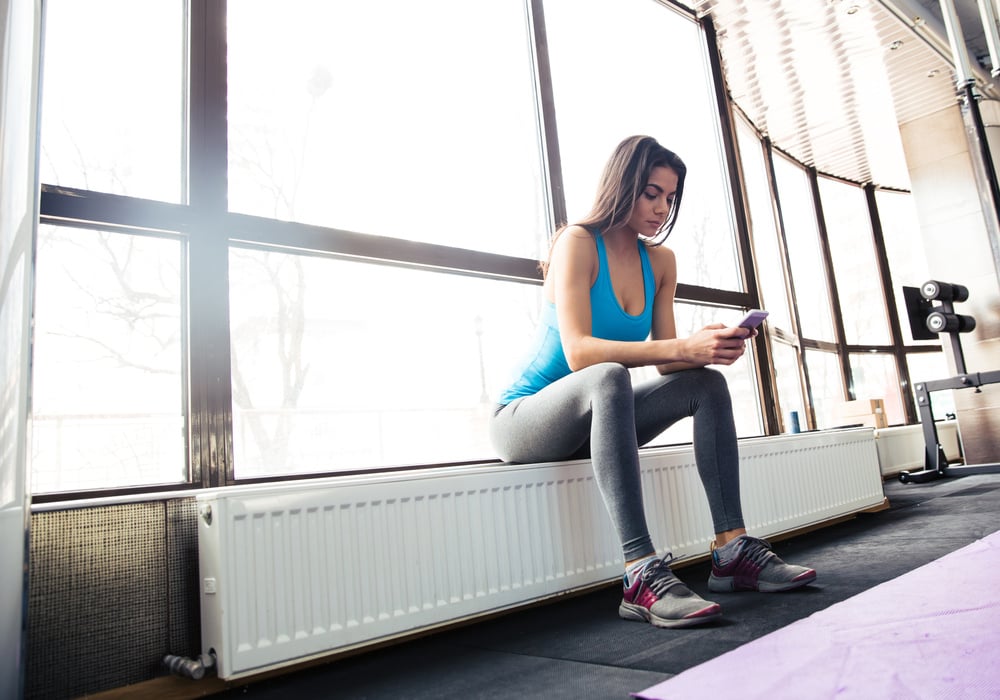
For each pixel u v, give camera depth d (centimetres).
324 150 225
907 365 614
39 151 101
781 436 257
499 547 158
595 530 178
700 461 152
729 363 136
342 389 220
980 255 508
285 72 225
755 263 362
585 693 94
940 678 77
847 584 148
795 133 521
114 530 128
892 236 642
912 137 532
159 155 167
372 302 226
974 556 157
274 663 122
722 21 380
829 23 386
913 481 452
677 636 118
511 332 248
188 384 158
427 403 238
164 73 171
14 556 85
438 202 243
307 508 130
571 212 262
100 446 149
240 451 198
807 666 87
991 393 501
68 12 162
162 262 162
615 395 131
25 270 95
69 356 148
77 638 121
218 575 119
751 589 148
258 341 204
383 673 121
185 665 119
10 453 87
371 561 137
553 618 153
